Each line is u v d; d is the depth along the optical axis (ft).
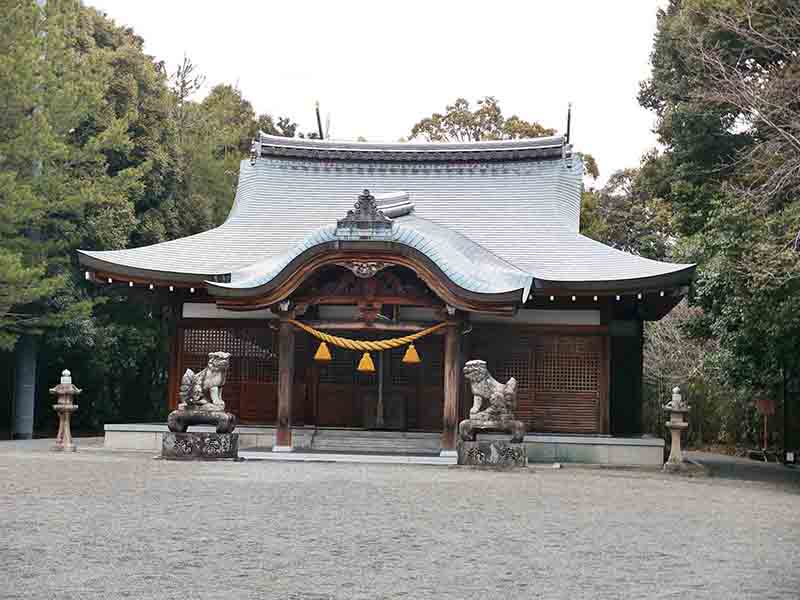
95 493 47.47
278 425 76.48
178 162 128.77
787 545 36.94
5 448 82.58
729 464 88.43
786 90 75.00
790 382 93.71
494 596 27.45
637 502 49.96
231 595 26.91
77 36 122.01
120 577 28.84
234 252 90.68
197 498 46.57
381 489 52.60
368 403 86.63
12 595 26.40
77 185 100.68
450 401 74.74
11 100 93.25
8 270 87.66
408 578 29.63
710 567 32.17
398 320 78.54
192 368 87.71
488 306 73.10
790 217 71.56
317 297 76.38
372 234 73.41
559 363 83.82
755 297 69.00
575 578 30.09
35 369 111.65
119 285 87.51
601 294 79.30
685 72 103.86
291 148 102.53
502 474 64.90
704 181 102.01
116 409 124.88
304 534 36.99
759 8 86.99
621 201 191.01
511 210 96.02
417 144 101.91
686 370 121.60
